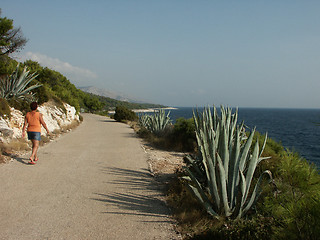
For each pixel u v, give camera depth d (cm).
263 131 4488
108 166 732
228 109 506
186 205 441
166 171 693
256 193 413
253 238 319
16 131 993
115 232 357
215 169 412
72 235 346
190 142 1055
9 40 1440
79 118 2816
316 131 4950
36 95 1485
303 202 329
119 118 3097
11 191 500
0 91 1148
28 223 376
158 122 1449
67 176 617
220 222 372
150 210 435
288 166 450
